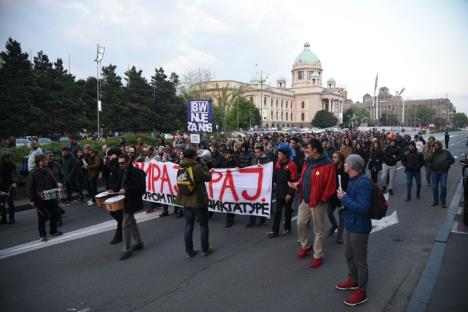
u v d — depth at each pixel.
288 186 6.62
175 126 49.12
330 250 6.14
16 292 4.62
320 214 5.31
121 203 5.94
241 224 7.97
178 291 4.57
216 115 49.34
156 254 5.96
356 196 4.09
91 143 15.00
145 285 4.76
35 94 35.00
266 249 6.18
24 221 8.60
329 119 107.69
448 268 5.11
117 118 43.66
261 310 4.07
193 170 5.59
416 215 8.48
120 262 5.61
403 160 10.43
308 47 132.38
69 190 10.48
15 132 32.09
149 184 8.96
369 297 4.38
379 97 166.50
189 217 5.70
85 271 5.27
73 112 38.06
